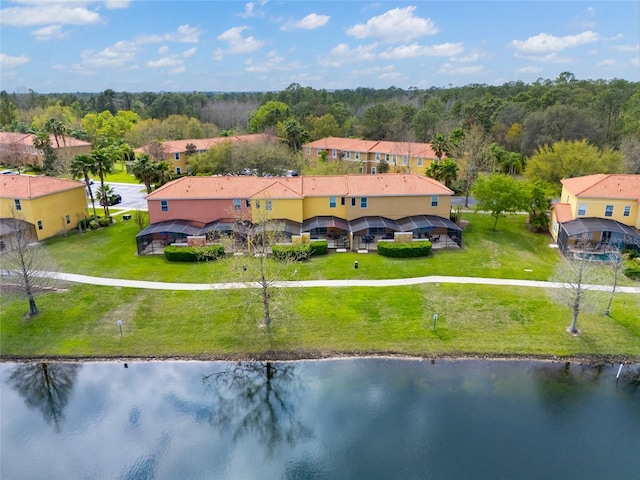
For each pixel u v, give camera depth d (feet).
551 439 74.95
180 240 155.22
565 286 106.42
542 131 270.05
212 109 477.77
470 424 78.38
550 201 174.40
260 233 139.13
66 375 92.58
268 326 104.27
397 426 78.13
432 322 105.50
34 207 156.15
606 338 99.66
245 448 74.95
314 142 312.29
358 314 108.58
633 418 79.56
